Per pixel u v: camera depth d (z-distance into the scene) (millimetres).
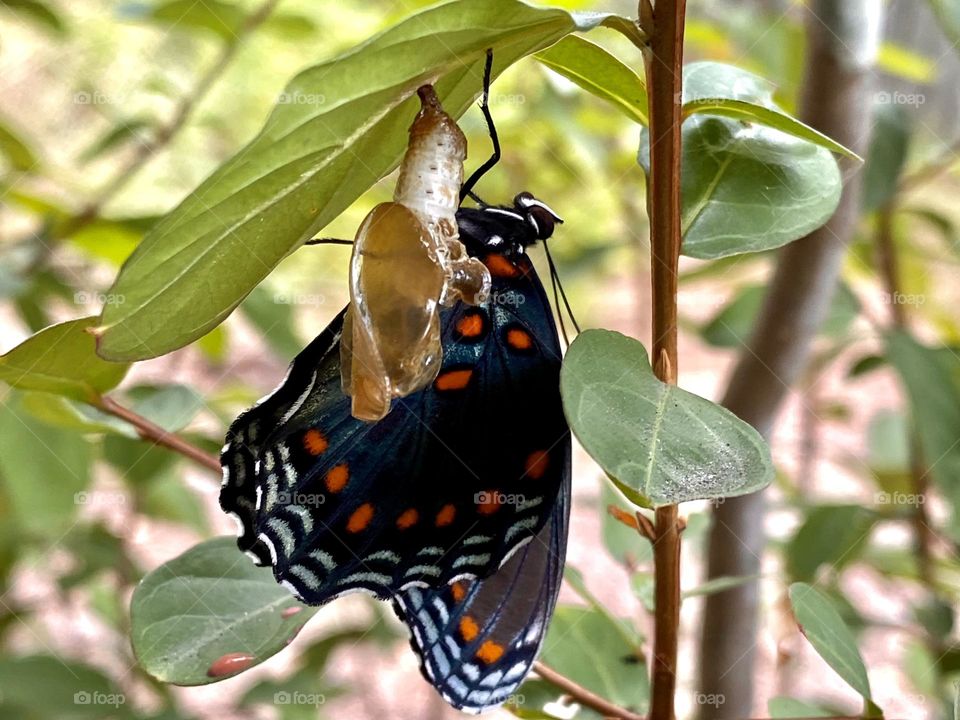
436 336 199
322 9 491
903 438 444
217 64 377
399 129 198
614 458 188
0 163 405
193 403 257
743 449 190
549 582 227
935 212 384
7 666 295
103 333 188
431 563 221
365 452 215
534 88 463
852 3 252
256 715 384
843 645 221
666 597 209
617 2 432
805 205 216
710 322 381
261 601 224
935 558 356
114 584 430
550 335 222
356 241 198
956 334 444
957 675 352
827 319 346
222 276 190
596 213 534
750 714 293
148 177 467
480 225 218
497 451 222
